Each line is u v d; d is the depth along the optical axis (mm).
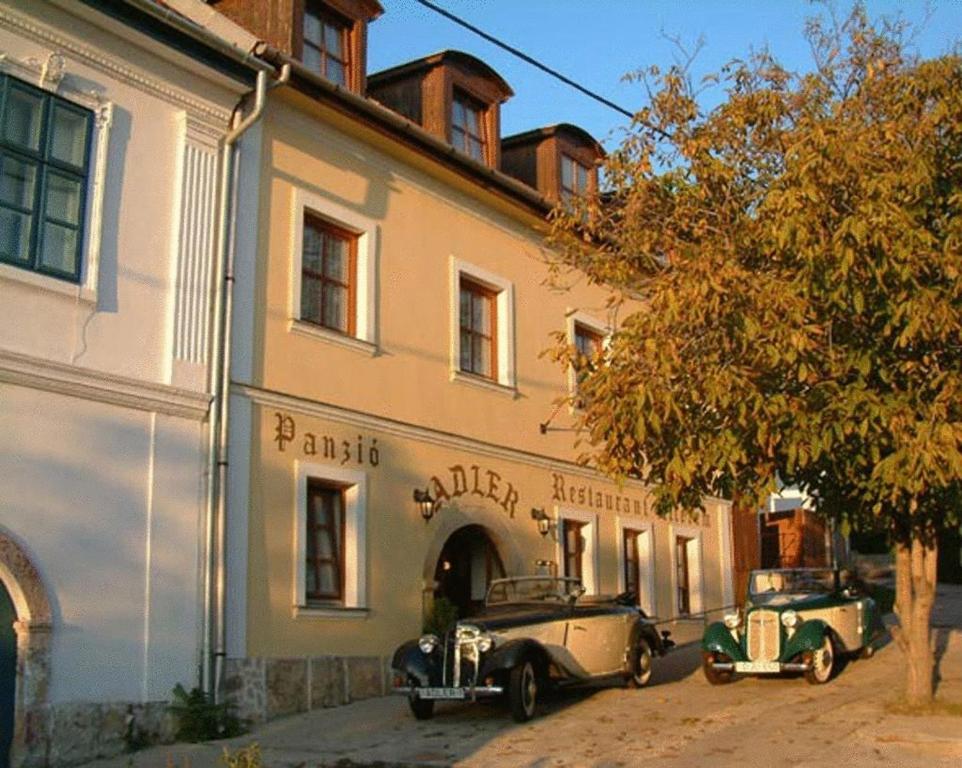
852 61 12133
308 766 10680
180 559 12562
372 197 16125
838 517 12602
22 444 11234
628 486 20969
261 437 13852
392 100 17938
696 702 13750
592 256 13172
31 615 11031
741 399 10305
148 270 12742
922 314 9977
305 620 13977
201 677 12555
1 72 11500
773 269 11242
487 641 12641
